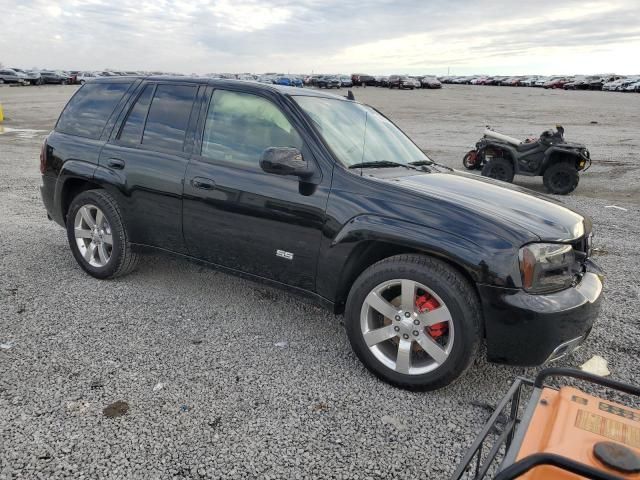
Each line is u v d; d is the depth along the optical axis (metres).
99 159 4.70
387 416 3.03
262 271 3.90
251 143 3.97
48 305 4.32
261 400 3.13
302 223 3.60
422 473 2.59
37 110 27.80
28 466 2.50
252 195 3.80
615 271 5.68
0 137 16.94
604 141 18.22
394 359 3.37
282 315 4.36
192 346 3.75
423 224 3.21
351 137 4.04
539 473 1.64
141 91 4.72
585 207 9.09
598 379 1.91
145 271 5.18
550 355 3.07
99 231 4.80
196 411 2.99
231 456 2.64
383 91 61.31
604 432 1.77
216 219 4.02
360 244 3.39
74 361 3.47
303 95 4.17
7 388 3.13
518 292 3.00
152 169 4.35
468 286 3.10
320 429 2.89
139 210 4.48
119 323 4.05
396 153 4.30
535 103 40.41
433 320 3.16
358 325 3.41
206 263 4.23
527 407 2.01
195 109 4.32
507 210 3.35
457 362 3.10
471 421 3.02
